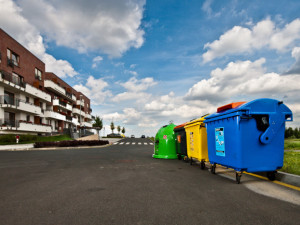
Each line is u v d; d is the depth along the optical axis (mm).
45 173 6191
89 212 2945
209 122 5957
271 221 2602
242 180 5012
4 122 23562
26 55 29094
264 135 4559
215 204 3254
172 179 5180
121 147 21625
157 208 3090
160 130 11055
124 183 4750
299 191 3990
